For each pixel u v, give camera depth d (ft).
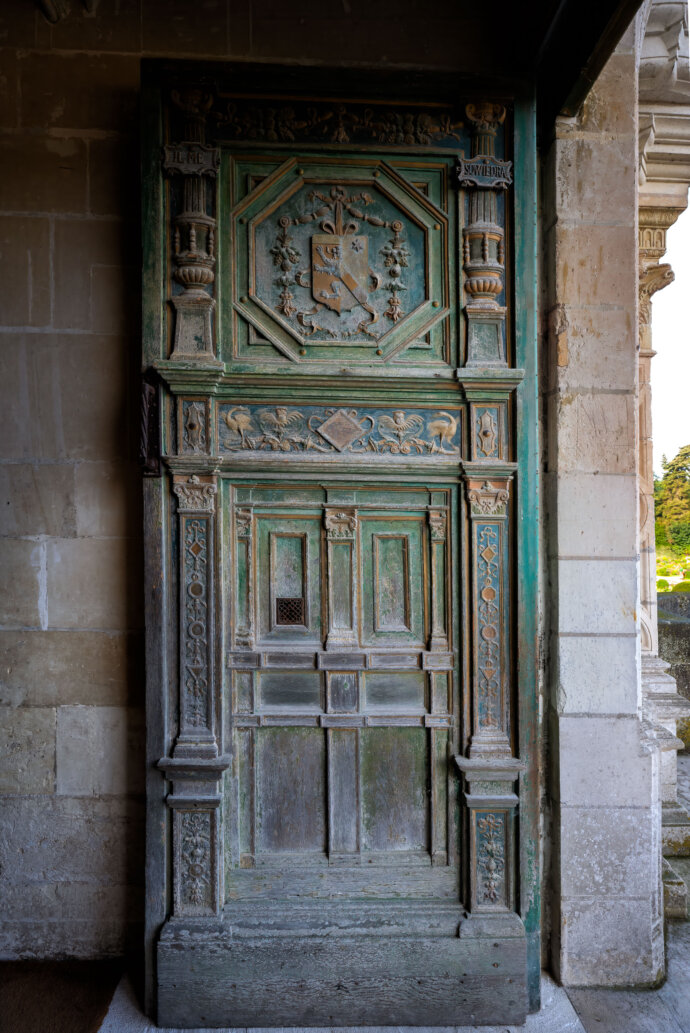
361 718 7.64
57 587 7.89
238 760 7.64
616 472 7.85
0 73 7.80
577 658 7.79
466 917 7.44
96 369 7.87
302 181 7.62
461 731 7.66
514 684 7.62
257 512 7.70
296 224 7.66
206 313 7.41
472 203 7.61
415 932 7.36
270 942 7.22
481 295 7.61
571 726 7.76
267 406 7.57
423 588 7.80
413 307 7.72
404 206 7.68
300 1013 7.23
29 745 7.88
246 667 7.61
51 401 7.87
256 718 7.61
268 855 7.64
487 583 7.64
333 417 7.62
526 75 7.53
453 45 7.97
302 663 7.64
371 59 7.93
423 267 7.72
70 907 7.88
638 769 7.75
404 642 7.77
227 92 7.41
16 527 7.86
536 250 7.70
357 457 7.59
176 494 7.41
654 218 13.26
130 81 7.85
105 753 7.89
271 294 7.64
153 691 7.40
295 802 7.69
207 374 7.29
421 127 7.61
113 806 7.88
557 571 7.81
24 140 7.81
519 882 7.49
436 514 7.73
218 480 7.50
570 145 7.83
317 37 7.91
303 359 7.62
